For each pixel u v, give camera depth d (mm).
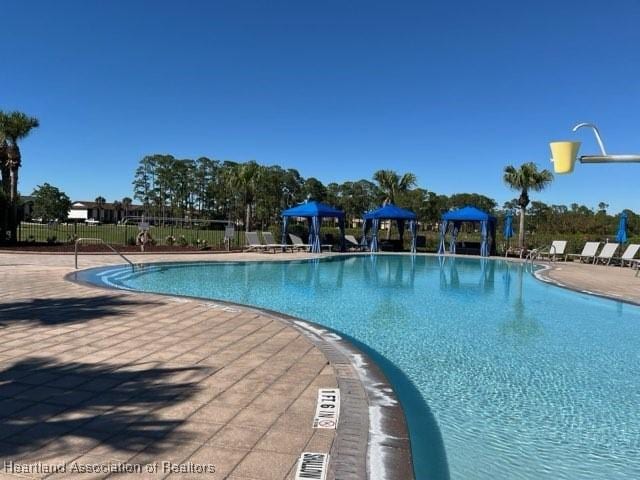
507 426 4031
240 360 4844
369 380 4266
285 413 3471
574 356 6176
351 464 2727
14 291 8969
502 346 6641
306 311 9141
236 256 19594
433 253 25172
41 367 4465
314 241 23875
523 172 25156
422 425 4043
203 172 77375
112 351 5070
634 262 18984
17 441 2936
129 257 17438
